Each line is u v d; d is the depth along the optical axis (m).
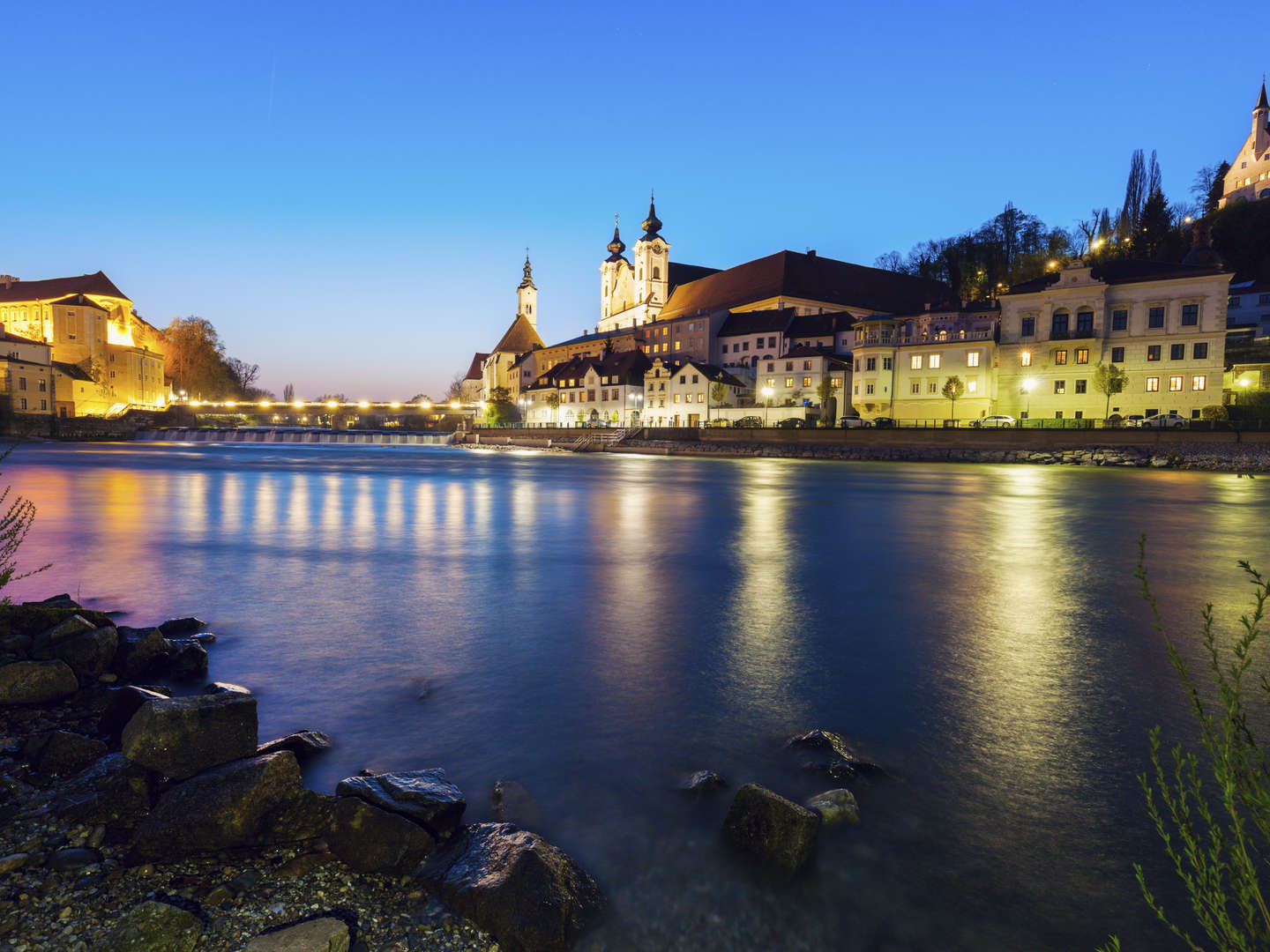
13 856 4.07
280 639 9.02
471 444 112.56
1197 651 8.62
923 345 68.31
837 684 7.45
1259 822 2.52
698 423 88.44
